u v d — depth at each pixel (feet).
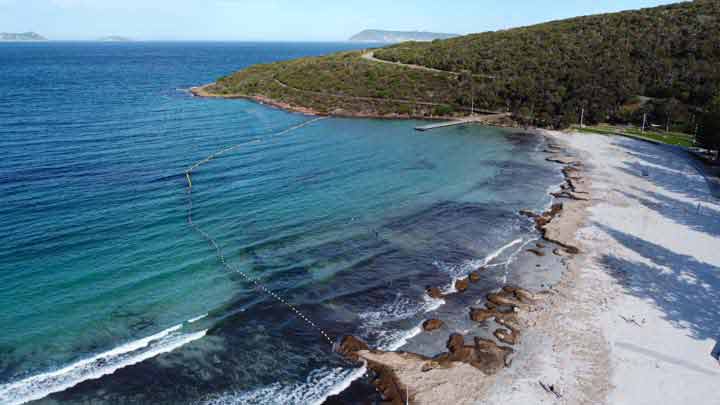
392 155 202.08
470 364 75.56
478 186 163.73
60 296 92.43
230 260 108.88
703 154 202.28
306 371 74.79
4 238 114.01
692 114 249.14
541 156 204.85
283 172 173.68
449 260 111.14
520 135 247.50
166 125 246.27
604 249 116.26
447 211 140.87
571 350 79.20
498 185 165.17
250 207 140.05
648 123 260.42
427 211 140.46
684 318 88.48
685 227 130.11
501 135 247.29
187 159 185.68
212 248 114.11
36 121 239.71
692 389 70.54
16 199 137.59
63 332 82.17
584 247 117.39
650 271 105.91
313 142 222.28
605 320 87.45
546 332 83.97
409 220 133.59
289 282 100.42
